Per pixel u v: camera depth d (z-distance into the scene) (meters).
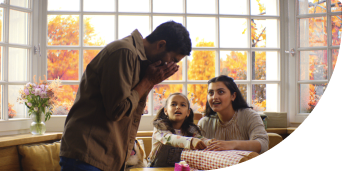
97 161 1.10
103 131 1.12
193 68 2.71
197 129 1.81
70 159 1.08
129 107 1.09
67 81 2.57
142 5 2.66
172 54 1.22
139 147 2.02
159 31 1.21
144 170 1.32
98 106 1.11
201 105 2.70
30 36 2.49
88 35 2.62
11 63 2.36
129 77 1.09
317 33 2.67
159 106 2.65
